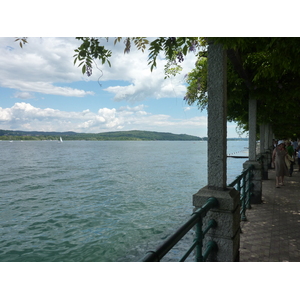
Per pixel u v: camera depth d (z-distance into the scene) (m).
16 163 45.94
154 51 3.07
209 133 3.21
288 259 4.04
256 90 7.08
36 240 9.19
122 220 10.83
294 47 3.20
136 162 45.00
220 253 3.14
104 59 3.36
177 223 10.01
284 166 10.15
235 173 27.55
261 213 6.64
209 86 3.17
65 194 17.91
